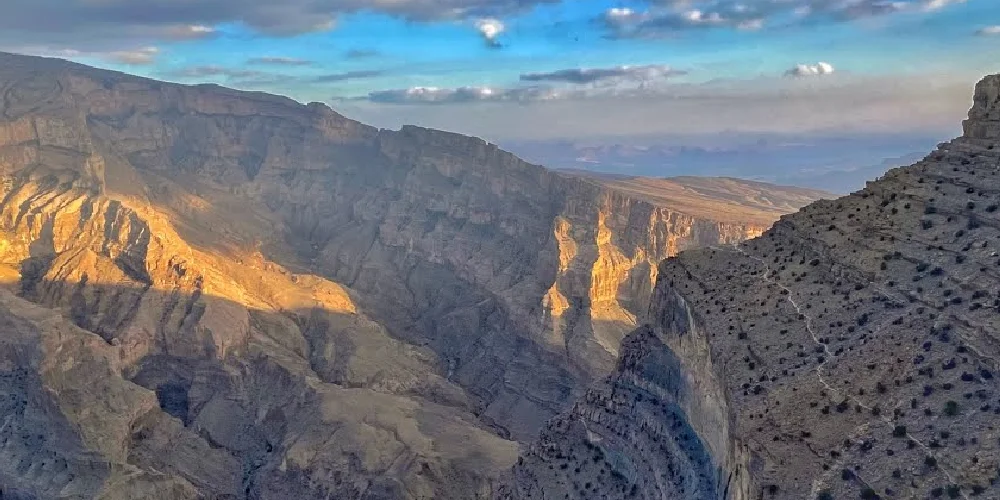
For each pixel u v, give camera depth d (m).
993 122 84.81
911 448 60.59
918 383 65.94
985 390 61.75
